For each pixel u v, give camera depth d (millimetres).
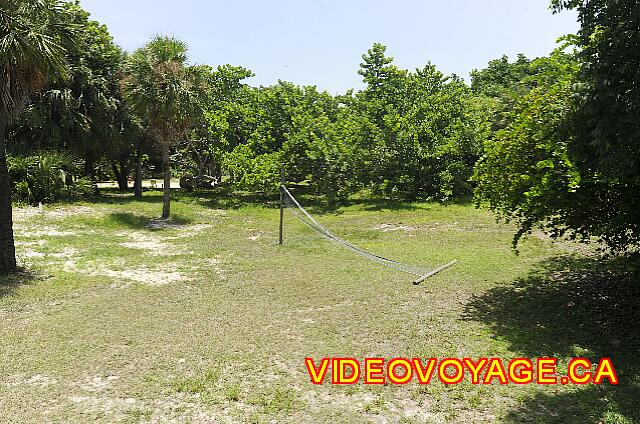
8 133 19078
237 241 13414
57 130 19141
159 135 16453
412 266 10578
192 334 6812
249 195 23078
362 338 6762
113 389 5309
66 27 9891
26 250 11516
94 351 6234
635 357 6043
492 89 33750
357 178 20656
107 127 20188
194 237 13867
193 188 25109
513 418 4785
